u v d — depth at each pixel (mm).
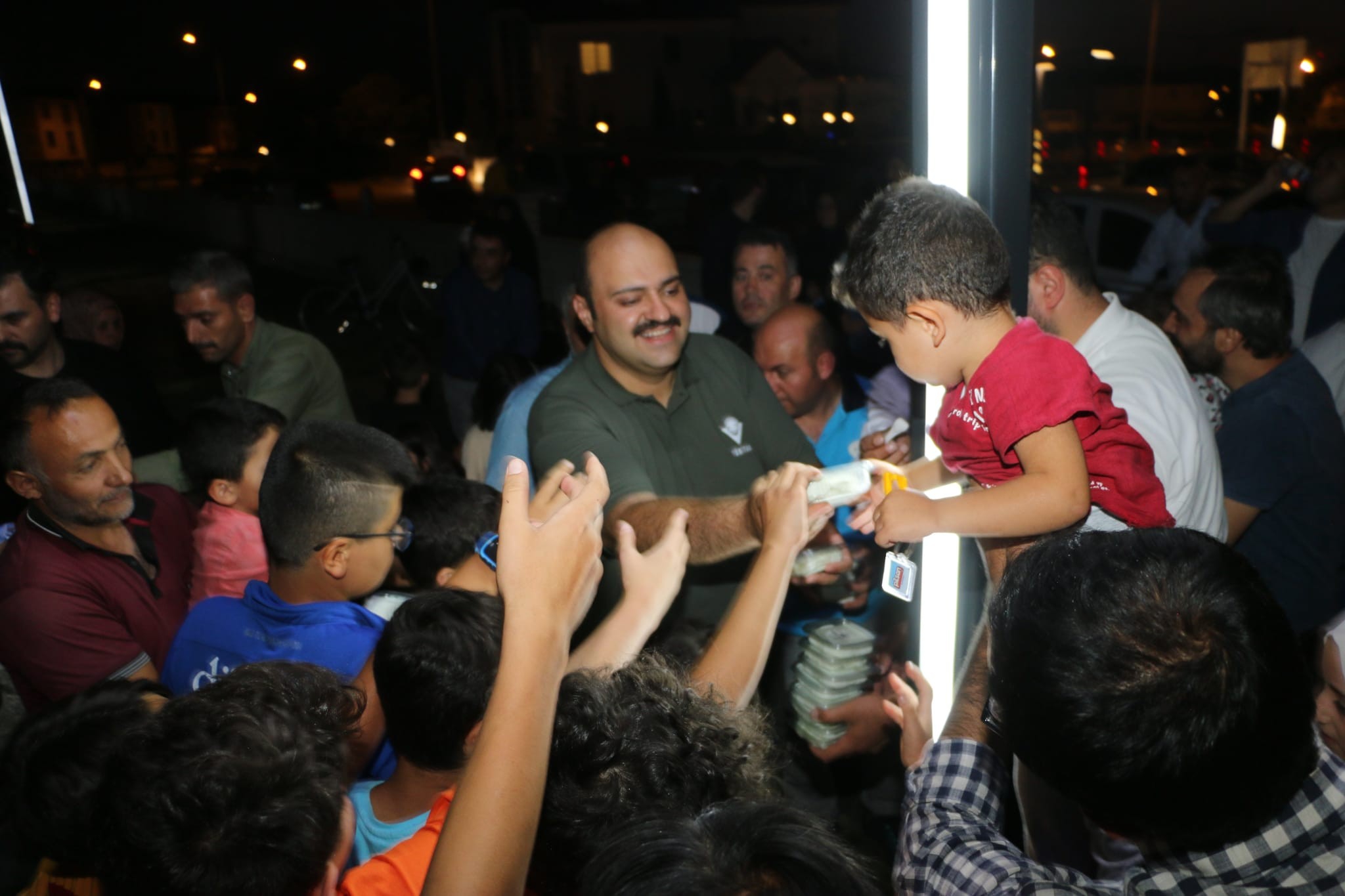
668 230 18203
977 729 1407
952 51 1562
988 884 1124
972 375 1579
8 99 4910
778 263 4711
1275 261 2787
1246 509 2680
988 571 1724
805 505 1617
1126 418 1643
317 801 1158
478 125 47031
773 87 46906
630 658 1461
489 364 4055
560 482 1314
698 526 1927
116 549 2473
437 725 1496
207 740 1165
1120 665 942
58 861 1495
